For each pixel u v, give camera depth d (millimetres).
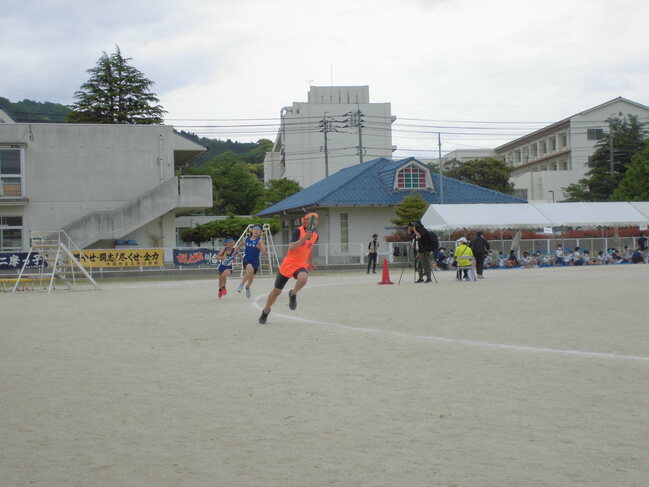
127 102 60969
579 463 4371
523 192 83250
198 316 13656
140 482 4234
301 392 6535
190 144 43062
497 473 4227
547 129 88062
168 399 6395
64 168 40062
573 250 39906
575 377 6863
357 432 5156
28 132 39438
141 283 30484
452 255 37375
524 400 5984
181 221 54969
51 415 5914
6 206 39156
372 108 92875
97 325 12609
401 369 7539
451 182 52688
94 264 34906
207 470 4410
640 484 4027
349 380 7027
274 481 4191
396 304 15211
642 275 25078
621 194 57688
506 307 13836
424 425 5293
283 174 99312
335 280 27797
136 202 38469
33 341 10641
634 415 5438
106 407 6145
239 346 9500
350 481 4164
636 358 7859
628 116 75125
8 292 25562
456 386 6613
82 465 4578
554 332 10156
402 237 44406
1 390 6996
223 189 73500
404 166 49562
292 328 11258
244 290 22281
